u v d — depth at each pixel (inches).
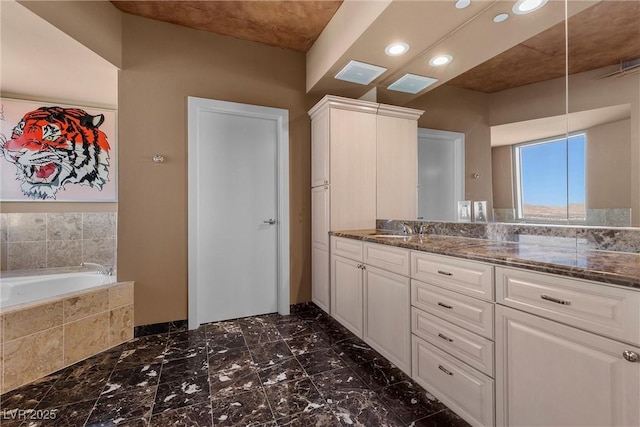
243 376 67.9
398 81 99.5
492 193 69.6
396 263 66.5
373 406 57.2
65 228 111.0
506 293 42.6
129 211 89.7
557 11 56.4
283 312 109.4
